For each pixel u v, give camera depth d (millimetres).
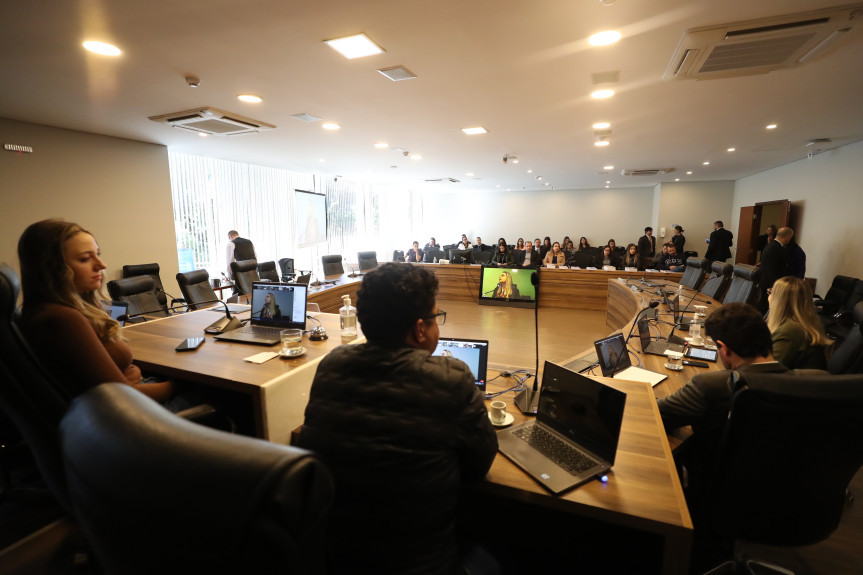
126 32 2115
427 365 883
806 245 6160
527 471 1081
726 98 3283
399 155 6125
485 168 7531
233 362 1749
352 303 5898
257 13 1943
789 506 1196
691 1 1851
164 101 3328
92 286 1354
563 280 6879
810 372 1309
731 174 8391
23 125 3955
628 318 4676
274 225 7578
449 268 7590
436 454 811
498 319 6109
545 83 2924
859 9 1910
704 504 1290
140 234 5070
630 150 5641
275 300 2266
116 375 1243
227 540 319
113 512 371
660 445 1213
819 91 3100
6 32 2092
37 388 869
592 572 1449
